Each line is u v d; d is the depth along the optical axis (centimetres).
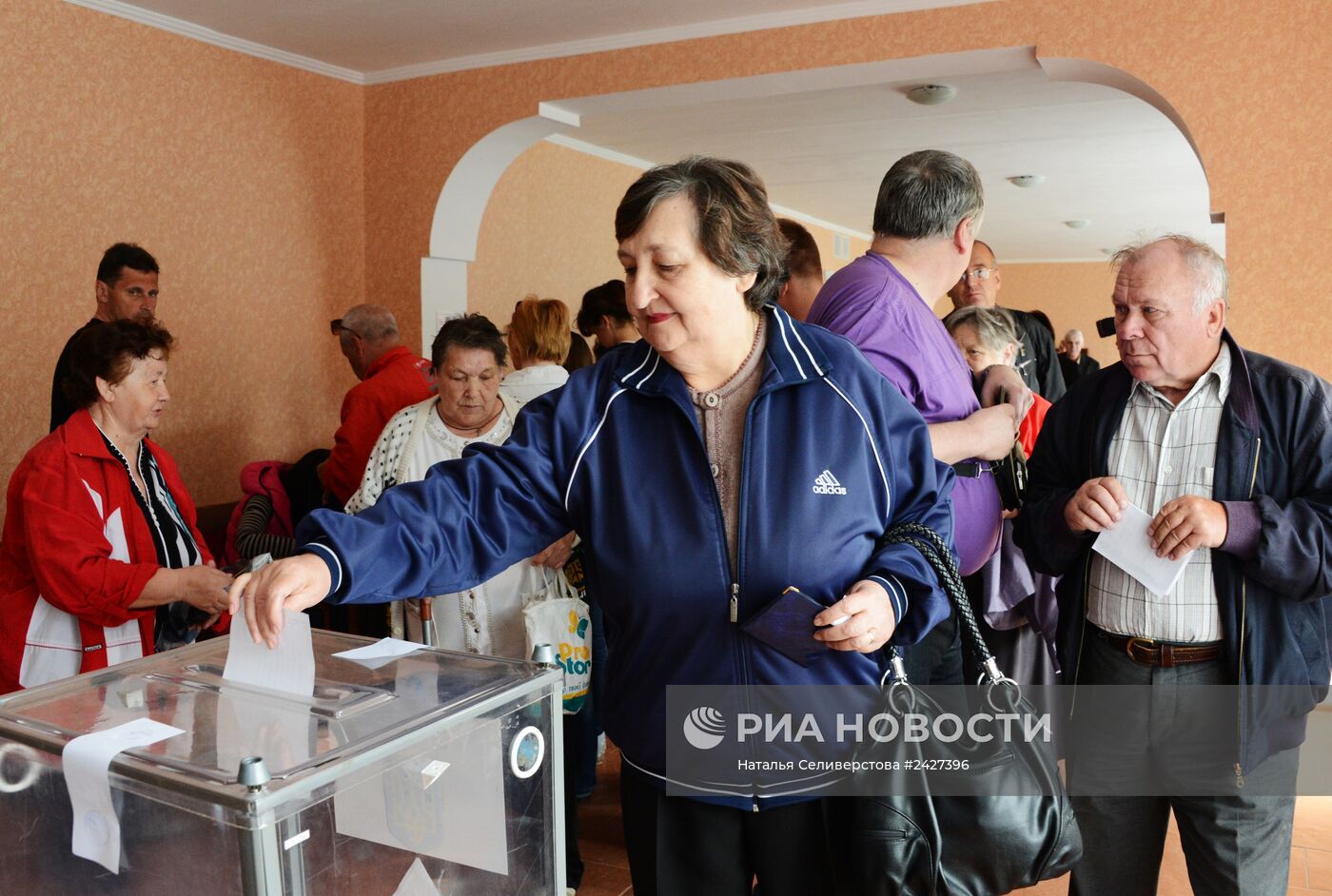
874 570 123
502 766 107
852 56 362
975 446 174
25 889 98
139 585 200
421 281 457
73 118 343
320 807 87
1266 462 165
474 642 228
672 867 134
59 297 342
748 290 126
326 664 115
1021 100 521
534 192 597
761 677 125
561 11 366
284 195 427
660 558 126
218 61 394
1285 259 309
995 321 243
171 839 86
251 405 419
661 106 424
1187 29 317
